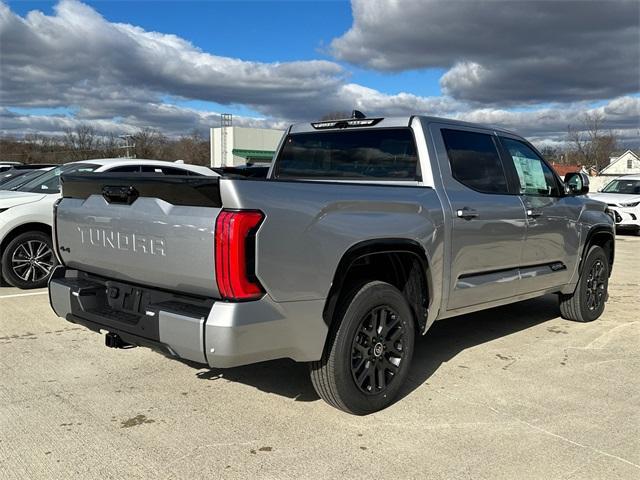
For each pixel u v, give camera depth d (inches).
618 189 713.6
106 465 125.6
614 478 123.3
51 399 160.9
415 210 160.7
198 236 122.9
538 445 137.4
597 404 162.2
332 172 200.7
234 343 120.3
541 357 204.2
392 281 166.9
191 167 364.8
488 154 197.3
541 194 219.0
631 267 426.6
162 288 136.9
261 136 2383.1
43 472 122.4
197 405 157.9
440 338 227.5
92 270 157.9
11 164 780.6
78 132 3218.5
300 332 132.3
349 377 144.8
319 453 132.2
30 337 219.9
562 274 231.1
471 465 127.9
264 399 162.6
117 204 143.6
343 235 139.1
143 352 202.5
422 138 177.3
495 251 190.4
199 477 121.5
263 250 122.5
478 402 162.7
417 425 147.4
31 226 309.6
